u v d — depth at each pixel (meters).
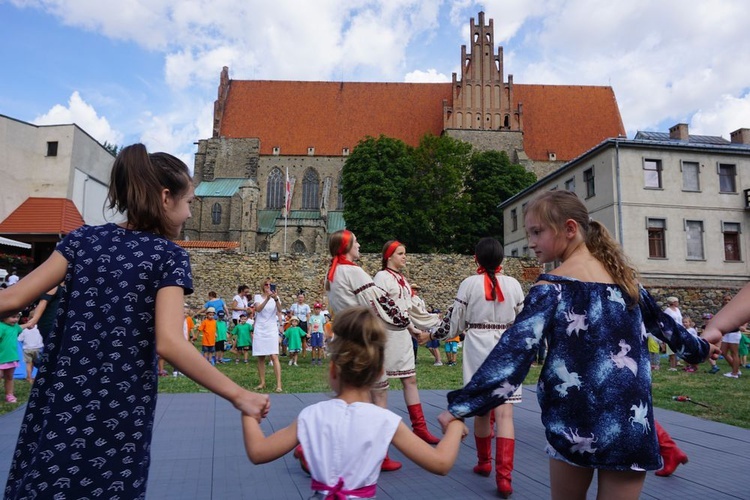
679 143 29.09
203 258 32.41
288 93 65.75
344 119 64.19
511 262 32.88
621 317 2.14
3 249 28.23
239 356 18.06
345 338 2.23
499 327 4.69
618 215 28.16
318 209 60.72
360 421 2.10
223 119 63.78
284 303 32.12
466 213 46.66
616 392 2.04
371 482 2.06
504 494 3.97
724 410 7.75
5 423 6.48
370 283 4.56
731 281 28.58
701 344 2.28
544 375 2.17
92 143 32.81
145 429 2.03
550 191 2.47
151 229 2.29
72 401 1.93
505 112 59.50
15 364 8.61
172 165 2.34
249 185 53.72
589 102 64.19
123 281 2.07
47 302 6.91
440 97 65.19
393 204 45.22
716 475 4.50
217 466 4.76
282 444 2.14
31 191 29.70
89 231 2.21
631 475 2.07
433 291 32.97
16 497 1.84
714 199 29.17
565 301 2.17
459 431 2.15
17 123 29.25
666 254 28.28
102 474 1.89
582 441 2.03
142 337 2.06
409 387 5.15
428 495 4.04
